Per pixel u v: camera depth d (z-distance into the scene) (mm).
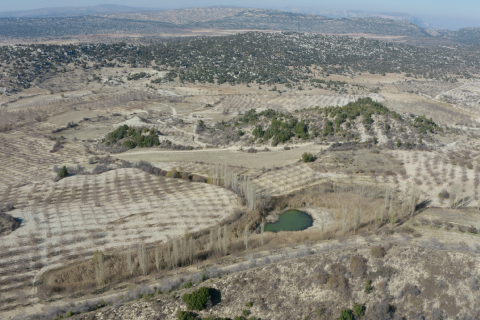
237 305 70625
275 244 90750
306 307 70812
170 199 114000
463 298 70062
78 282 77000
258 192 119562
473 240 89625
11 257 85062
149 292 72938
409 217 101375
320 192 118625
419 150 149500
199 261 84375
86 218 102688
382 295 71938
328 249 83375
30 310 69688
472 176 126312
